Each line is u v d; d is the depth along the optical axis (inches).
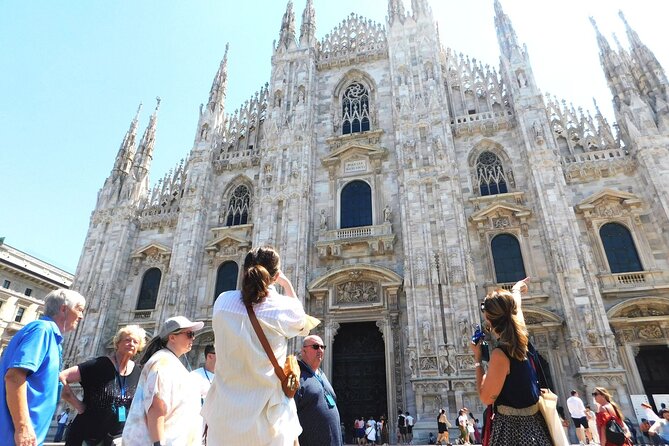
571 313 1039.0
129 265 1567.4
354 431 1123.9
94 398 263.9
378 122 1544.0
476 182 1343.5
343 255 1320.1
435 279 1144.2
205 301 1407.5
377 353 1221.1
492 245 1233.4
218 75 1867.6
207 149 1660.9
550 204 1167.6
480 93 1507.1
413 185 1296.8
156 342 261.0
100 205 1656.0
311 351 276.5
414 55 1540.4
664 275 1058.1
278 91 1663.4
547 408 180.4
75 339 1395.2
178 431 211.2
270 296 171.6
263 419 155.8
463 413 911.0
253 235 1407.5
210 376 356.2
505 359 182.9
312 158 1517.0
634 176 1197.1
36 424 195.2
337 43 1813.5
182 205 1558.8
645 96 1285.7
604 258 1118.4
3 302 2138.3
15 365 188.9
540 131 1274.6
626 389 939.3
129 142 1811.0
